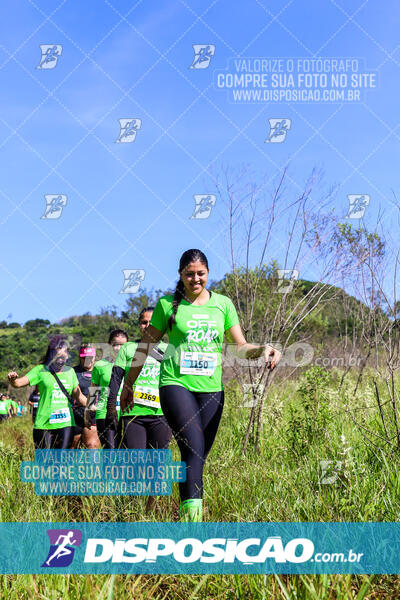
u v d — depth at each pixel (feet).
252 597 10.05
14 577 10.80
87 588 9.91
